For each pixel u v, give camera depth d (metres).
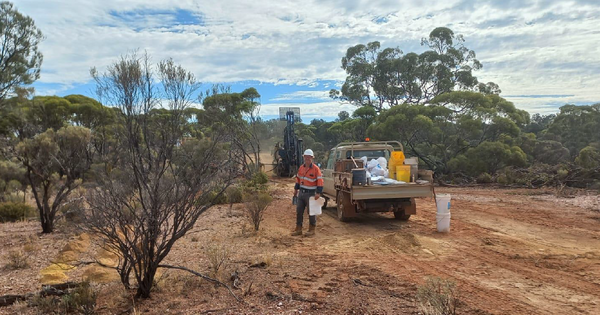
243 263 6.72
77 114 26.69
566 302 4.77
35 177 10.91
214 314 4.53
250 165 28.38
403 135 28.84
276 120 46.72
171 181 5.04
